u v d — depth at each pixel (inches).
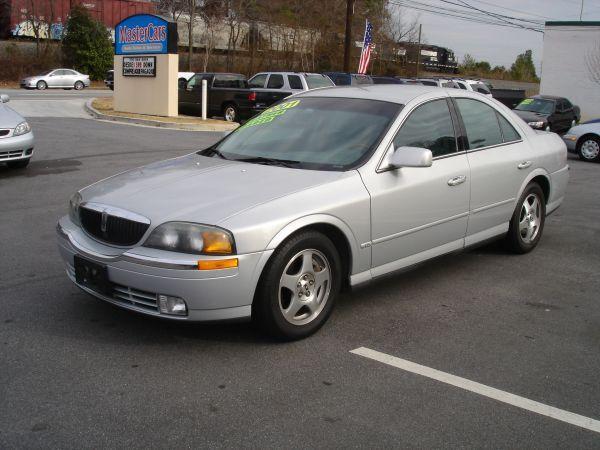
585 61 1306.6
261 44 1873.8
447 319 182.2
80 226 168.1
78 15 1755.7
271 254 150.6
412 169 185.6
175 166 186.9
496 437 122.6
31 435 119.1
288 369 148.1
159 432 121.2
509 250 247.4
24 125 386.6
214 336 165.0
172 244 145.4
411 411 131.1
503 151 225.0
